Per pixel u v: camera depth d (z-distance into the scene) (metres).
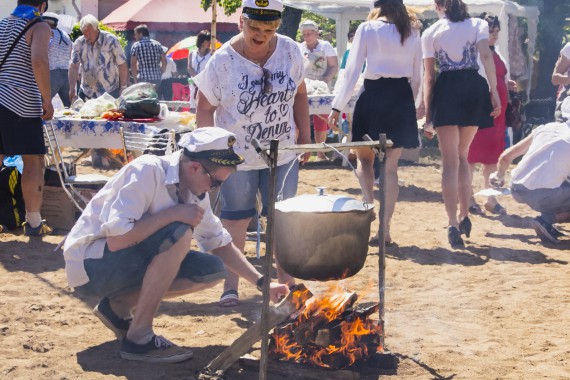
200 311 5.39
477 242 7.65
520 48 15.59
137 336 4.42
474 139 9.17
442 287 6.04
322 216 3.77
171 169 4.27
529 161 7.73
